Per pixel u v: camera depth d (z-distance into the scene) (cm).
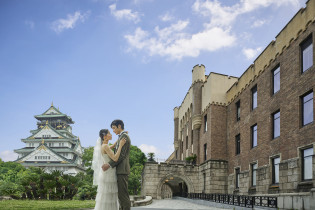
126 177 554
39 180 1814
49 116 12669
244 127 2491
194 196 2672
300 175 1566
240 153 2542
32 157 10069
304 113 1617
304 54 1666
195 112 3366
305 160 1559
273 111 1970
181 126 4644
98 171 548
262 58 2208
